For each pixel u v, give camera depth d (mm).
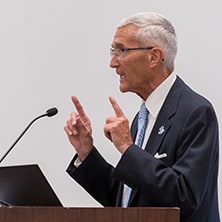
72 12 7926
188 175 4410
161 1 7695
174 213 3615
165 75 4992
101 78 7809
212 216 4695
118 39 4996
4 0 8047
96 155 5160
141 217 3613
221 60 7492
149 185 4402
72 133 5090
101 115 7758
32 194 4465
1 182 4414
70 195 7727
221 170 7215
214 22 7551
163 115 4828
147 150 4785
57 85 7875
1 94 7914
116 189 5238
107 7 7855
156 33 4922
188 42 7582
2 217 3572
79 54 7879
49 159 7781
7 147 7828
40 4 7988
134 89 5051
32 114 7859
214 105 7441
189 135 4582
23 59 7945
